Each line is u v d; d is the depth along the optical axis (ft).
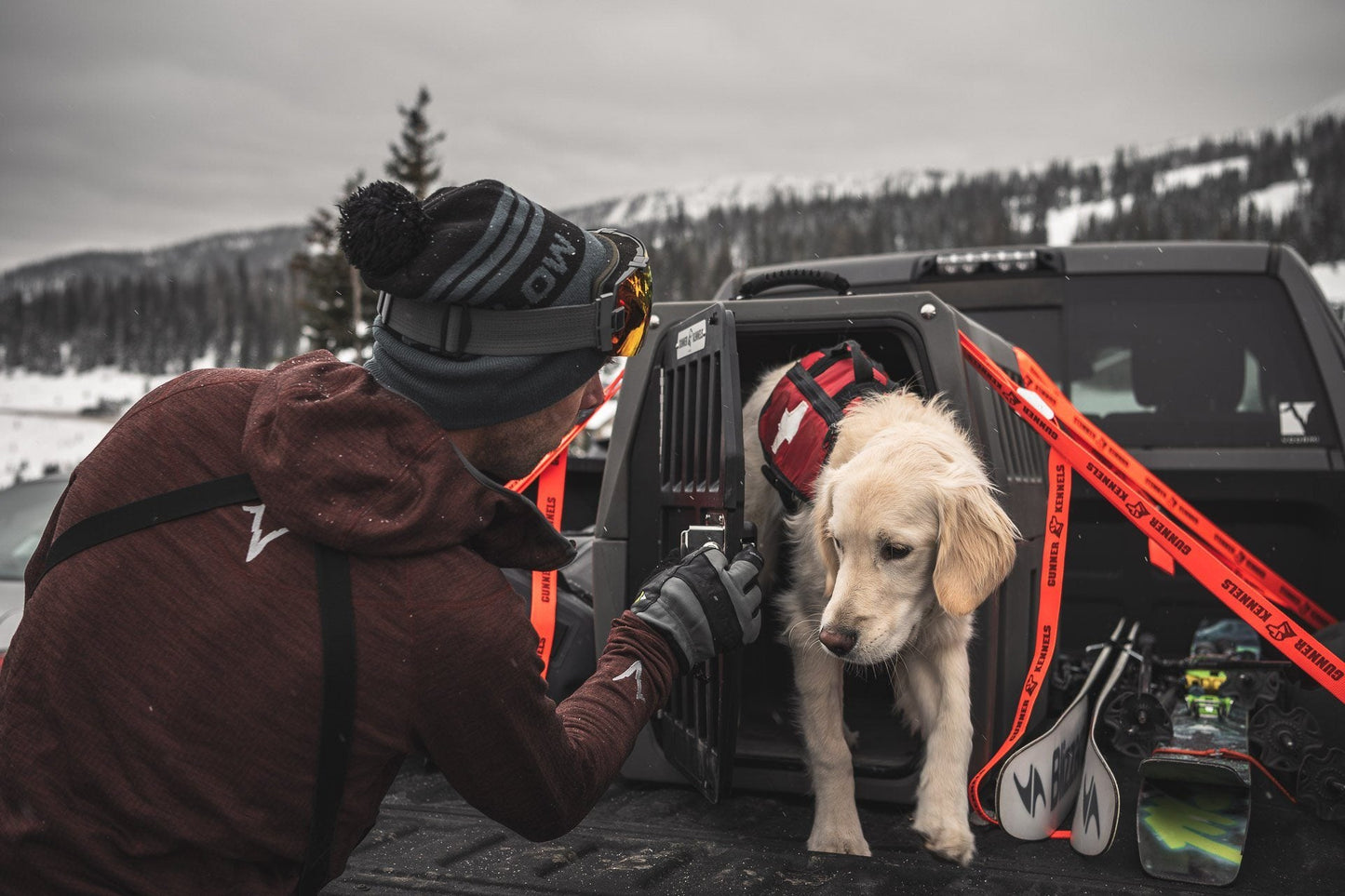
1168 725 8.87
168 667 3.74
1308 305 11.87
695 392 7.98
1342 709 8.18
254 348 406.41
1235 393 12.21
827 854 7.14
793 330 8.82
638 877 6.49
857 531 7.77
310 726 3.75
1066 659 10.94
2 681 3.97
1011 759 7.65
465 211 4.09
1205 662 9.57
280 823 3.81
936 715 7.98
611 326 4.30
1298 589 11.65
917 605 7.90
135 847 3.72
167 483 3.98
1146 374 12.51
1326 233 463.42
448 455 3.95
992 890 6.46
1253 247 12.36
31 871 3.74
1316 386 11.75
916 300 8.56
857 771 8.63
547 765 4.18
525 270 4.05
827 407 8.81
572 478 13.57
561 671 9.69
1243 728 8.50
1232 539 11.84
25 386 497.05
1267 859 7.04
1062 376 12.83
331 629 3.73
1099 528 12.17
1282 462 11.49
